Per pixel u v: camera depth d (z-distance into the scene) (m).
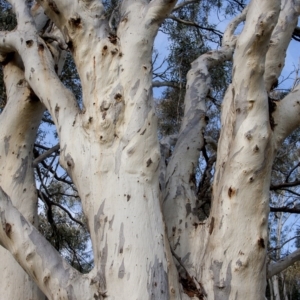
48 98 2.89
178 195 3.09
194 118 3.71
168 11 2.85
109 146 2.51
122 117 2.57
